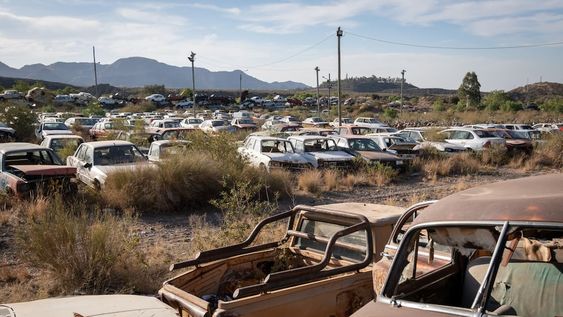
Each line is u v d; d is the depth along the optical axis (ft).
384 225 18.16
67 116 154.71
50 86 495.41
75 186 43.21
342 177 59.98
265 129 109.81
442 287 12.14
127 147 51.57
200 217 40.70
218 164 48.39
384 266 13.00
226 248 18.33
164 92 398.83
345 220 18.48
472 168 70.13
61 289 24.08
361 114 232.94
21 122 100.17
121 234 28.43
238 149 60.64
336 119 163.22
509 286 10.80
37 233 25.57
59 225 25.70
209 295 17.54
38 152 48.65
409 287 11.06
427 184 60.03
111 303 13.47
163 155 51.01
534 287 10.53
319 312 15.61
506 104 242.37
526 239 11.35
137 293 24.32
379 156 64.03
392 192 54.29
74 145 66.39
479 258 12.26
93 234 25.77
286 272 15.29
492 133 81.25
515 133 86.58
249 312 14.29
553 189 9.98
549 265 10.70
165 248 31.42
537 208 9.07
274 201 48.26
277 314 14.79
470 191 11.34
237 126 116.57
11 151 46.52
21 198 41.04
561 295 10.21
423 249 14.40
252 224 32.76
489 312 9.07
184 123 125.29
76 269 24.49
